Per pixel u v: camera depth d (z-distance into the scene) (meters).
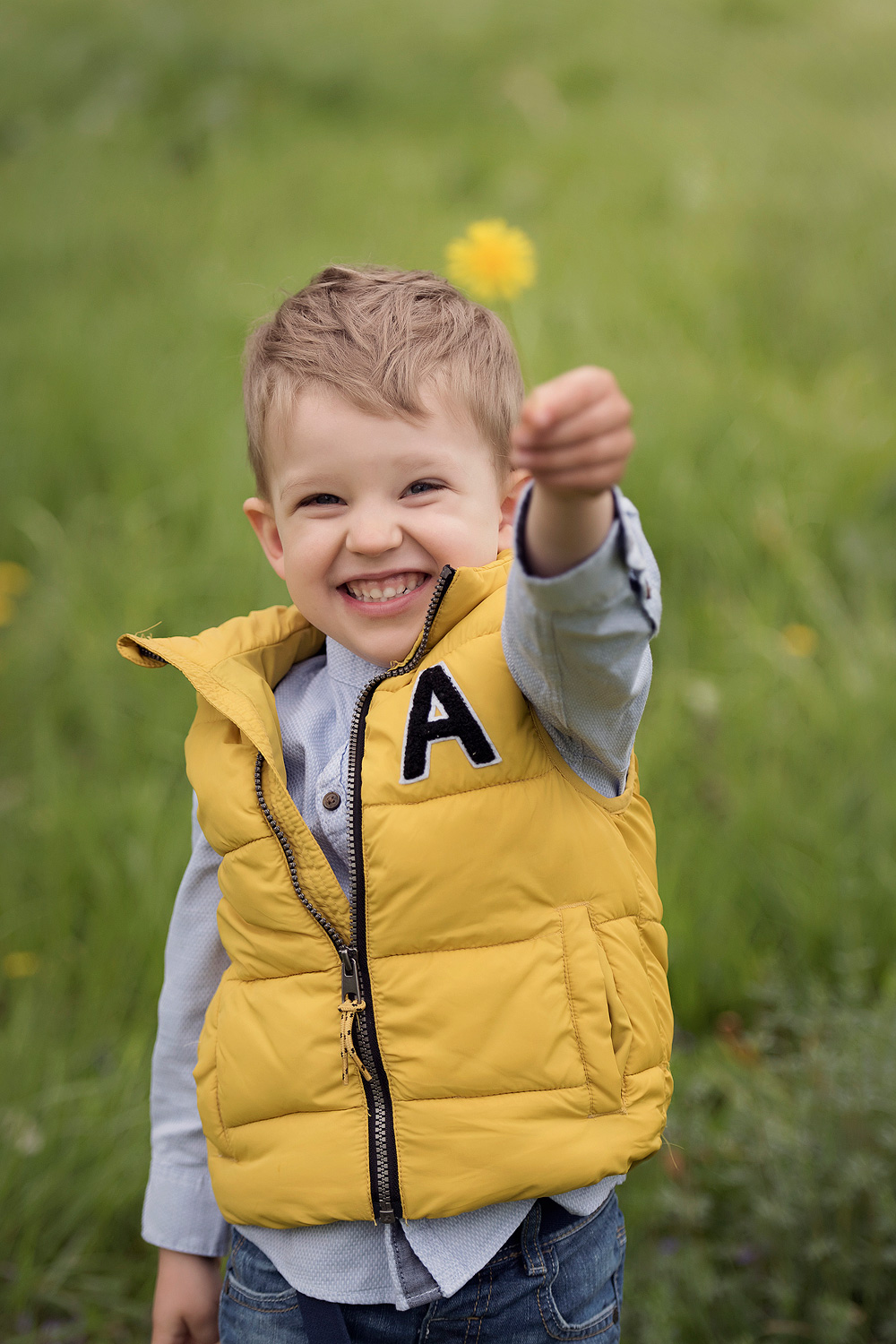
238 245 5.32
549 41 8.28
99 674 3.06
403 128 7.00
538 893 1.06
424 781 1.06
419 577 1.15
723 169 5.84
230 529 3.45
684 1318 1.61
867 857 2.37
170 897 2.35
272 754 1.15
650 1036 1.11
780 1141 1.73
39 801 2.74
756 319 4.50
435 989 1.05
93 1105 1.98
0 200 6.02
